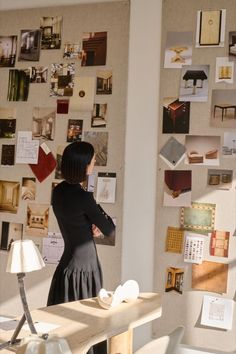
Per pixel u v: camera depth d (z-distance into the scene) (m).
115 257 3.44
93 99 3.56
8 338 1.71
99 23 3.57
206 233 3.24
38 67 3.72
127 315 1.95
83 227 2.55
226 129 3.24
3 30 3.82
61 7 3.67
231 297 3.18
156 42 3.36
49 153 3.66
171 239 3.31
